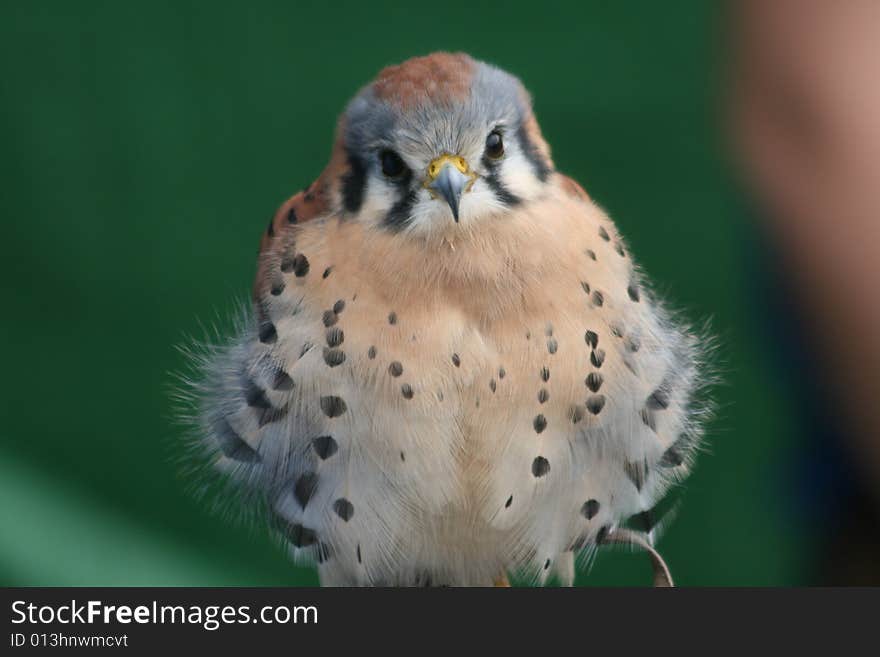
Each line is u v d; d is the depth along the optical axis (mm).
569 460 2512
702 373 2541
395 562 2527
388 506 2512
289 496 2518
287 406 2506
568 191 2520
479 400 2500
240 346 2523
